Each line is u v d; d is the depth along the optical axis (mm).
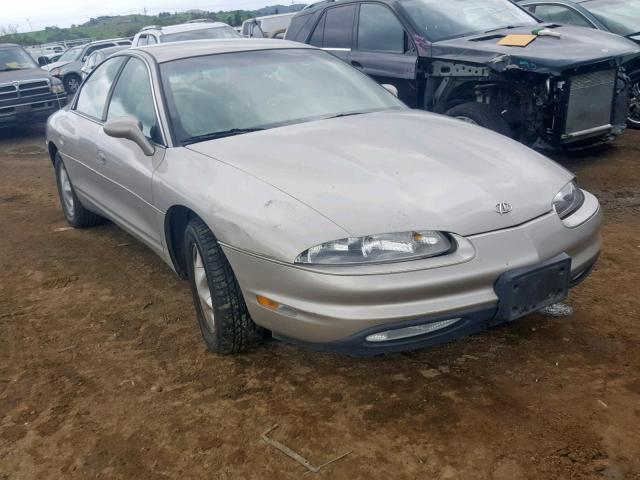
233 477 2504
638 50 6246
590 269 3207
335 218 2684
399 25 6828
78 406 3043
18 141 12031
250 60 4273
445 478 2404
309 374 3166
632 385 2887
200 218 3211
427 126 3672
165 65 4094
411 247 2641
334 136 3430
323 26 7906
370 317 2594
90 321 3941
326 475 2469
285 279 2703
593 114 6109
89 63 15328
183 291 4301
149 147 3676
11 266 4996
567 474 2375
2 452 2754
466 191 2865
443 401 2869
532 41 6273
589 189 5945
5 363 3494
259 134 3557
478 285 2684
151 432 2814
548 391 2887
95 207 4949
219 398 3021
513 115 6152
